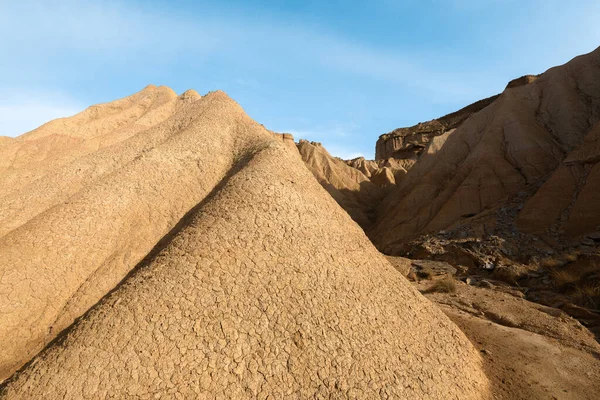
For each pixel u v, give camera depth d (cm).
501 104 3559
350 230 831
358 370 541
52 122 1703
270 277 618
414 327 677
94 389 430
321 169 4800
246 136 1141
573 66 3550
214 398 458
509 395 657
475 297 1323
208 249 623
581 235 1795
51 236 727
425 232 2686
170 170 958
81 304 667
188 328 510
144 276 572
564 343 901
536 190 2423
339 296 641
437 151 3916
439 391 572
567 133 2938
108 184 870
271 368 506
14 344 596
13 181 1162
